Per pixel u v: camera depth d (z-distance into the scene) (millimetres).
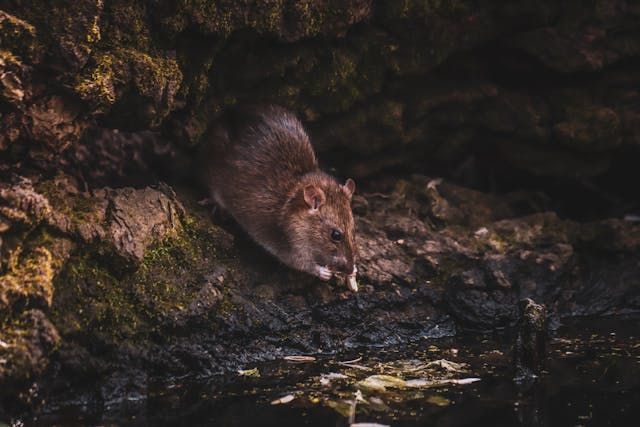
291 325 10359
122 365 9047
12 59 8617
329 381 9305
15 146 9070
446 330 11195
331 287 10891
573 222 12789
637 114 13031
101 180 10320
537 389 9141
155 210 10094
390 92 12359
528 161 13359
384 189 12812
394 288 11195
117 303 9312
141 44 9539
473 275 11383
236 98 11023
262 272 10680
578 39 12578
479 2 12055
